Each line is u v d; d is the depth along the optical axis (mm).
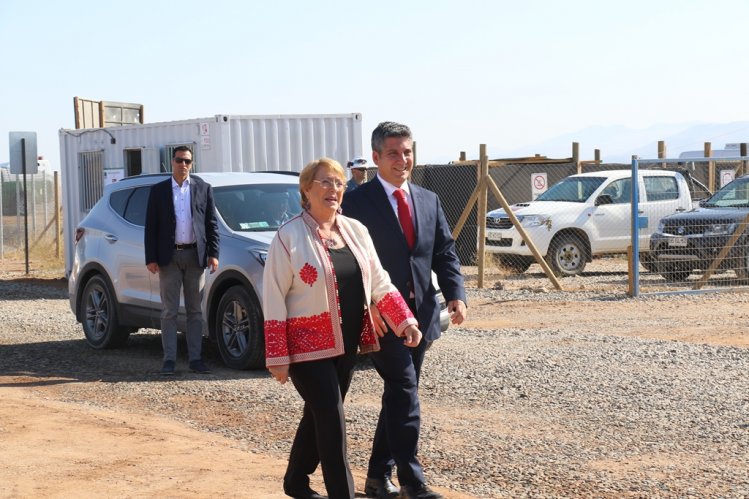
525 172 24906
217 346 11414
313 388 5098
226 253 10320
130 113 23812
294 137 18203
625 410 8055
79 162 20922
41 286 20438
